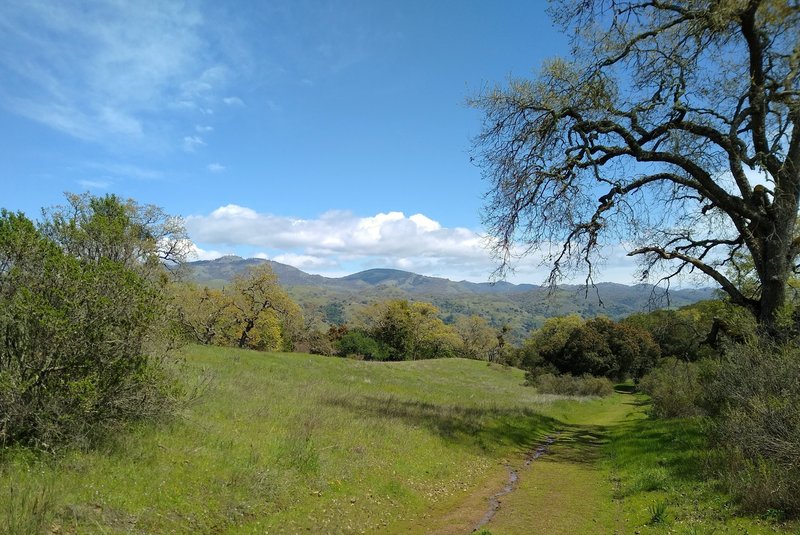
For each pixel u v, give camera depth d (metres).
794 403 8.35
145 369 8.98
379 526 8.09
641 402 41.75
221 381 18.03
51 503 5.75
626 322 66.81
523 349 92.38
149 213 32.97
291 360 38.62
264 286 66.38
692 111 15.85
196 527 6.55
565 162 16.20
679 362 28.95
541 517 8.95
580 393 49.09
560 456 16.28
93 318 7.94
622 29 15.52
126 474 7.25
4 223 7.72
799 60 9.45
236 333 65.69
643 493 9.95
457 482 11.67
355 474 9.96
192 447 8.95
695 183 15.73
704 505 8.10
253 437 10.63
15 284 7.68
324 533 7.28
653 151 15.77
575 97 16.28
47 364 7.45
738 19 12.04
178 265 35.12
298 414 14.15
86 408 7.62
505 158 16.55
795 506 6.93
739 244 18.36
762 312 14.53
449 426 17.27
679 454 12.45
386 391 28.22
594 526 8.32
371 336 92.00
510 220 16.36
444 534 7.91
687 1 12.74
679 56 14.60
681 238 18.52
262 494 7.87
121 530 5.86
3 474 6.39
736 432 9.34
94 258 9.24
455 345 105.12
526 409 26.75
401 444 13.31
